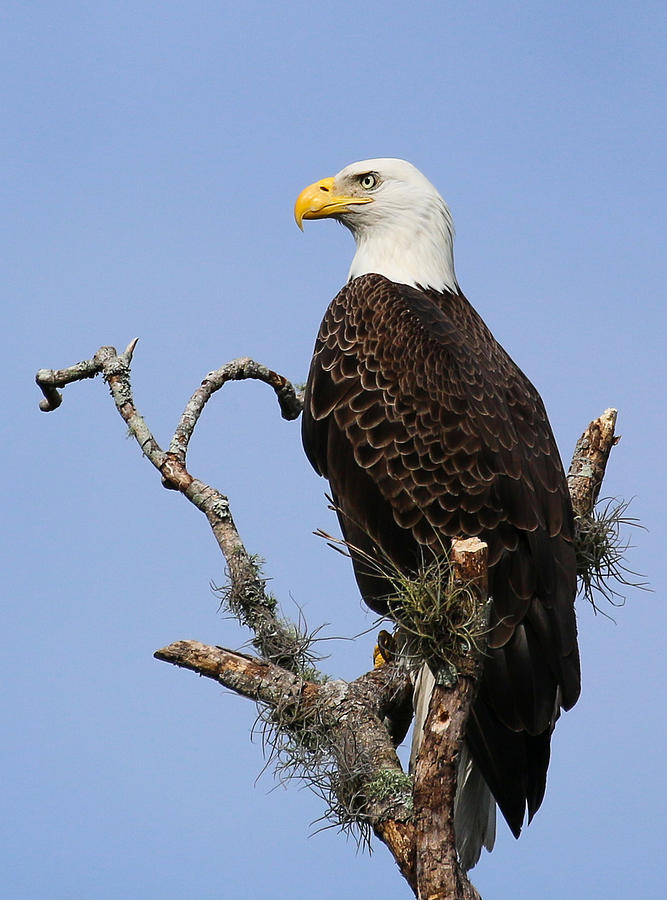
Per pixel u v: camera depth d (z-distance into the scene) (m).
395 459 10.85
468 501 10.47
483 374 11.23
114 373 9.98
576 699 9.80
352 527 11.11
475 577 7.11
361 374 11.28
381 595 10.92
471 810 9.25
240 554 9.15
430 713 7.05
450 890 6.73
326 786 8.10
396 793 7.72
